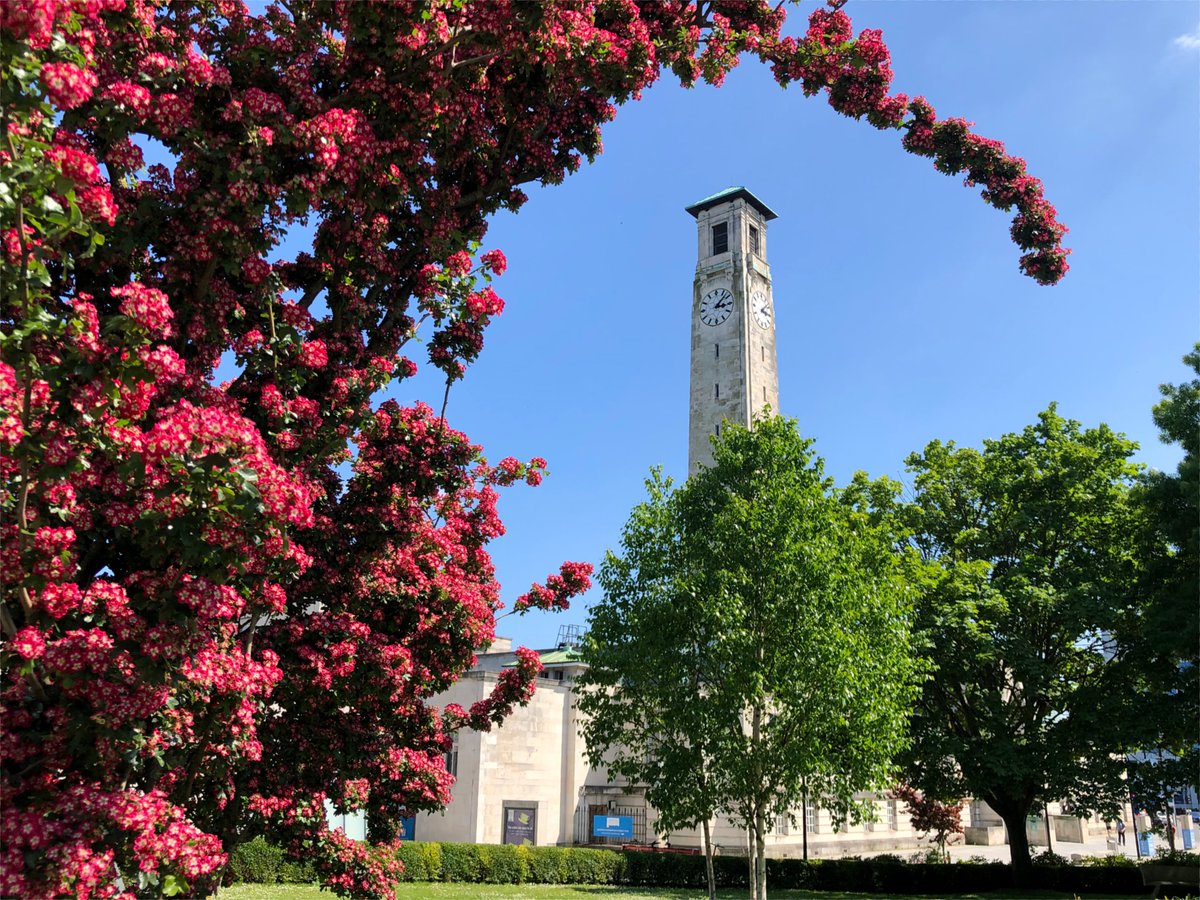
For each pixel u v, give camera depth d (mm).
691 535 23219
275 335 8102
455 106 9273
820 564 20969
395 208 9664
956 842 71250
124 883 6332
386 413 10453
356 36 8047
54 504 6320
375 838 12555
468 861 35688
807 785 20984
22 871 5496
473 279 10203
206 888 9078
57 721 6125
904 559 33344
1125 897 32406
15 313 6527
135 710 6199
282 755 10016
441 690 11891
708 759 22203
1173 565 30016
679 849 45375
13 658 5910
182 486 5945
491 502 13453
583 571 14328
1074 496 35375
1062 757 31656
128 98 6672
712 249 71312
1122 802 34500
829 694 19797
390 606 10742
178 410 6148
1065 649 35438
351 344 9484
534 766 44812
